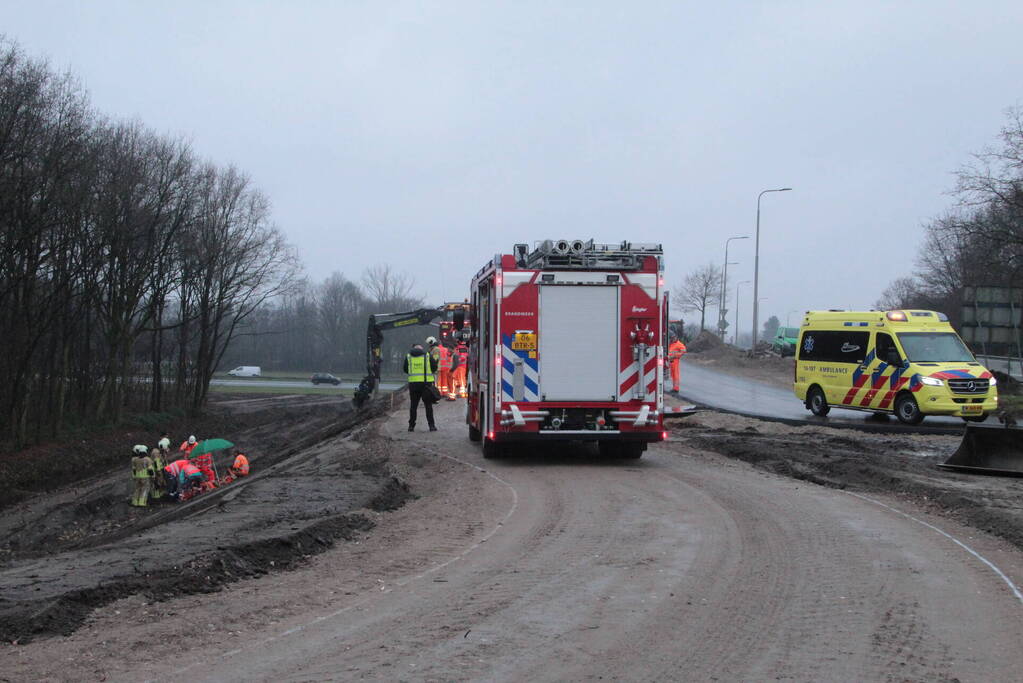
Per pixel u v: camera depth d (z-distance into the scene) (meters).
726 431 20.25
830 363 24.33
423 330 98.50
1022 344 34.69
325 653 5.66
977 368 21.42
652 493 11.93
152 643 5.82
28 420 33.59
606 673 5.30
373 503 11.05
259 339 99.56
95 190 31.28
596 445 17.78
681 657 5.60
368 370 42.41
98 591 6.70
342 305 99.69
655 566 7.98
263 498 11.16
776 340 65.25
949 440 18.39
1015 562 8.24
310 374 98.75
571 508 10.88
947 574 7.74
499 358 14.33
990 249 32.50
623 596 7.02
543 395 14.38
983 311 29.08
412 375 20.53
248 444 37.56
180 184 38.81
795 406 28.70
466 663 5.46
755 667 5.43
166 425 41.56
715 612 6.59
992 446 13.74
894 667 5.44
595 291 14.45
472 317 17.77
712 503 11.14
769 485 12.62
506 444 15.14
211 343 52.34
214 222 44.12
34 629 5.94
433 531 9.67
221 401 62.97
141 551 7.98
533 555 8.46
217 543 8.20
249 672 5.30
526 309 14.34
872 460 14.60
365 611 6.63
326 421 46.50
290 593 7.13
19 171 26.20
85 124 29.17
